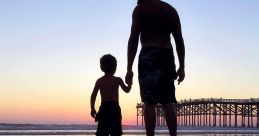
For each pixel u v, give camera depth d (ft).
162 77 18.69
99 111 24.35
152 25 19.01
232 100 260.42
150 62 18.70
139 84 18.98
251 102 255.29
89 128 181.88
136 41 18.92
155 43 18.84
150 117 18.54
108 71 24.57
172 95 18.97
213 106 264.31
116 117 24.34
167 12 19.24
